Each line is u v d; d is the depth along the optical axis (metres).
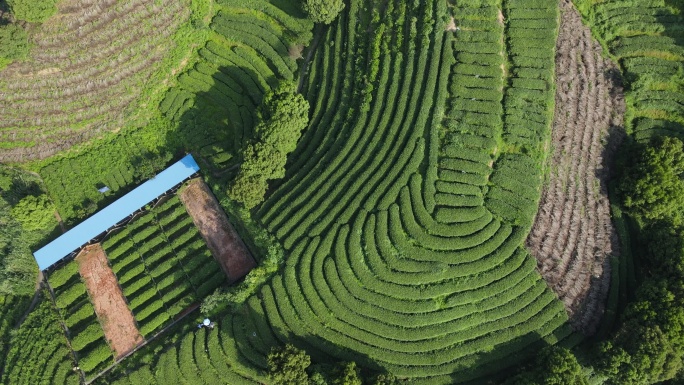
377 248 46.41
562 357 40.16
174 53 58.00
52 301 52.00
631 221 48.47
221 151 55.28
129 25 56.53
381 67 52.09
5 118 56.34
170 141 56.66
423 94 49.50
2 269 51.78
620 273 46.97
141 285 51.41
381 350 44.41
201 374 46.41
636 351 40.22
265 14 59.16
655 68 51.97
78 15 54.53
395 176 48.03
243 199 48.22
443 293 44.81
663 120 51.47
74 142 56.53
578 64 51.81
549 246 46.66
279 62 57.66
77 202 55.22
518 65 49.78
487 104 48.06
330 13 54.34
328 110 54.53
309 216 48.81
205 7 58.72
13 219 53.59
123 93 57.12
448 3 51.44
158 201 54.94
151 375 47.44
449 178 46.81
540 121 48.31
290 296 46.62
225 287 49.56
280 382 41.66
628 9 53.62
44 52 54.72
